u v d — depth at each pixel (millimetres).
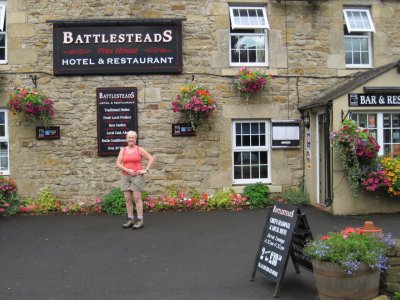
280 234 4613
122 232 7211
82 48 9250
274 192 9656
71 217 8453
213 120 9516
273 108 9672
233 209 9109
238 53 9852
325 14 9875
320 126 9414
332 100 8477
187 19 9492
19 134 9203
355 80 9078
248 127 9812
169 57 9375
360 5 10062
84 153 9297
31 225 7750
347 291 4031
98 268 5410
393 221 7996
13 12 9203
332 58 9875
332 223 7844
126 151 7590
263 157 9852
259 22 9766
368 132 8523
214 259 5754
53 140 9266
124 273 5227
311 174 9453
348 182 8586
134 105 9320
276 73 9680
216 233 7117
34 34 9242
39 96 8836
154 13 9453
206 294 4570
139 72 9352
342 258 3975
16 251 6152
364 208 8672
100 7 9383
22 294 4582
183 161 9453
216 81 9523
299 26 9805
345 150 8359
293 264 5281
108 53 9289
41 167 9234
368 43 10070
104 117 9297
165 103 9422
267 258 4730
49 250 6195
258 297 4480
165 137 9422
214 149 9523
